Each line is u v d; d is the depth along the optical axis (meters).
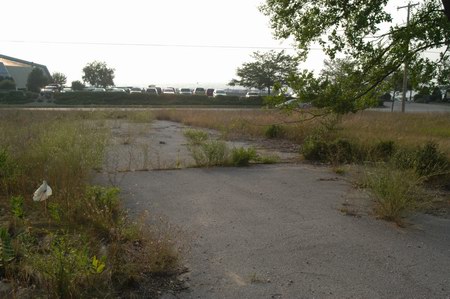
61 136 8.41
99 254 3.99
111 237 4.45
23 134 10.75
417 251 4.65
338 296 3.60
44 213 5.07
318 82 9.50
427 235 5.21
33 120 16.98
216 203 6.38
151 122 22.61
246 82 59.53
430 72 9.73
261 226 5.37
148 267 3.88
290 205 6.39
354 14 9.74
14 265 3.65
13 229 4.55
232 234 5.04
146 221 5.30
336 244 4.79
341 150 10.41
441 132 16.84
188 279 3.82
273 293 3.62
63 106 43.72
